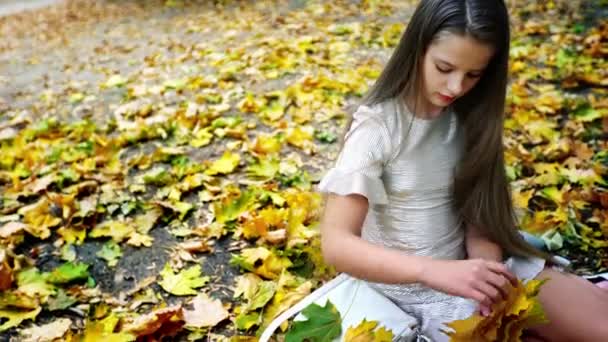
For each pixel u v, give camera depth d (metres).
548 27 4.68
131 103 3.97
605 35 4.35
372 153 1.64
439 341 1.73
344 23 5.49
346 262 1.58
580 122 3.23
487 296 1.48
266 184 2.86
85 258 2.45
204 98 3.90
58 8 8.41
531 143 3.09
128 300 2.21
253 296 2.15
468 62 1.48
